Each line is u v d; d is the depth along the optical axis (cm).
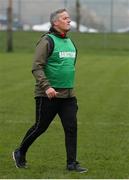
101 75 7569
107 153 2672
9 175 2222
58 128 3338
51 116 2228
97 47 15188
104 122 3612
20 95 5066
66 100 2219
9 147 2806
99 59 11262
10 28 13712
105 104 4544
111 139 3033
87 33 16500
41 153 2656
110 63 10088
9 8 13750
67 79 2202
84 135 3145
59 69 2194
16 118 3747
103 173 2270
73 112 2220
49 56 2189
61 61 2194
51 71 2191
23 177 2189
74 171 2256
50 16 2216
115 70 8488
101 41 15738
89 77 7225
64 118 2219
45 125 2241
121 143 2925
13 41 15612
